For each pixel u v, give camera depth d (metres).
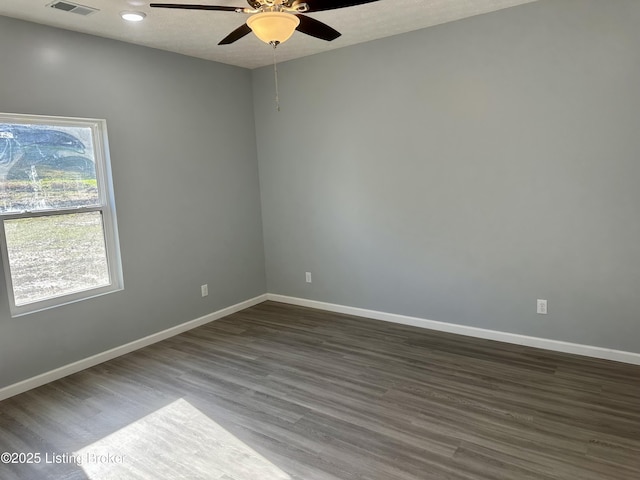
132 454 2.42
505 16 3.38
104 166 3.70
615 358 3.29
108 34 3.51
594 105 3.14
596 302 3.32
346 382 3.15
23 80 3.12
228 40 2.83
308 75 4.52
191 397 3.03
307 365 3.46
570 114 3.23
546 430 2.48
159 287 4.12
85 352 3.57
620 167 3.11
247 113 4.93
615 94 3.06
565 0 3.14
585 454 2.27
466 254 3.85
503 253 3.66
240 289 4.97
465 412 2.69
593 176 3.21
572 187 3.30
